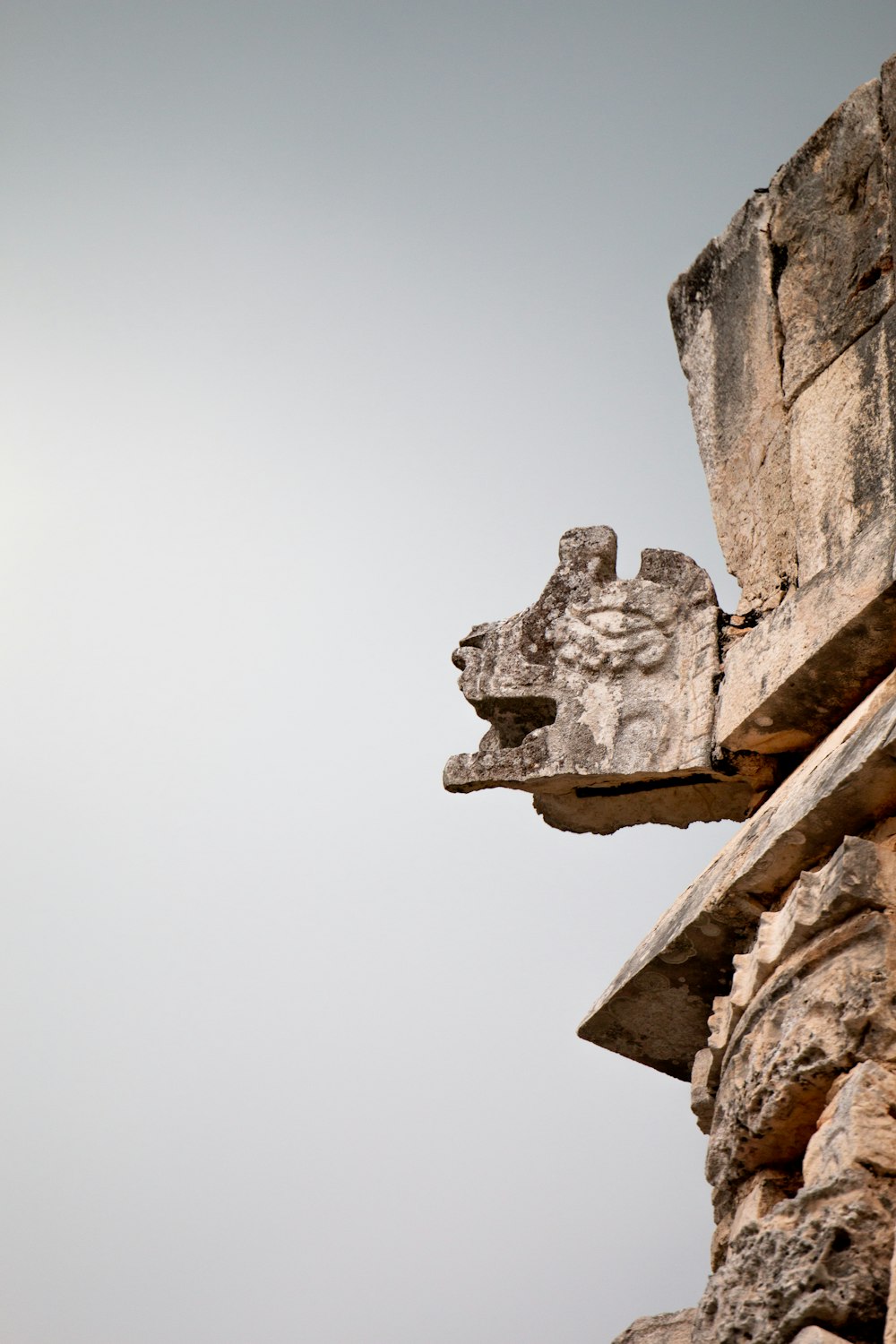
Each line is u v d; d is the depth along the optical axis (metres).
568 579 14.80
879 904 10.49
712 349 14.74
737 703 13.20
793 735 13.02
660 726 13.73
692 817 14.05
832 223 13.67
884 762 10.88
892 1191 9.49
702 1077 12.06
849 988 10.30
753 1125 10.70
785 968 10.85
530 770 13.94
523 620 14.68
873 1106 9.75
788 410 13.76
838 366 13.30
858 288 13.32
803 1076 10.34
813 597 12.74
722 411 14.48
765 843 11.69
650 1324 13.63
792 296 13.95
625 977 13.12
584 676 14.22
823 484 13.05
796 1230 9.66
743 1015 11.24
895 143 13.08
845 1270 9.34
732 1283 10.01
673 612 14.20
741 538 14.09
